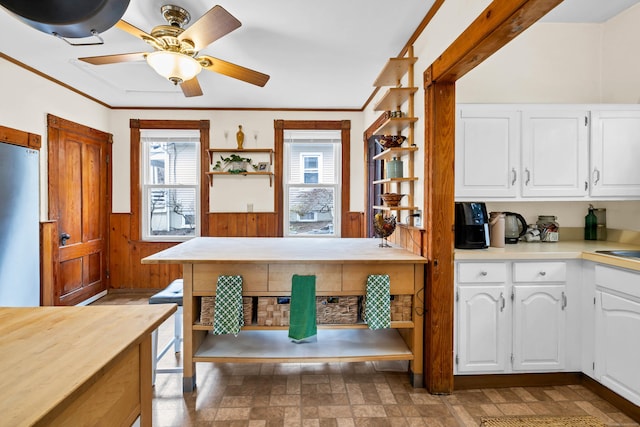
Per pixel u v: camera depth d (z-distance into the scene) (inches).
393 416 74.5
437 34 81.1
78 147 147.2
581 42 102.1
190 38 75.7
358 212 174.6
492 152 88.4
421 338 85.7
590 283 82.7
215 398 81.2
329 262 80.4
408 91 94.5
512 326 84.4
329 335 97.7
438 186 81.8
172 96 154.0
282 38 98.9
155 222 175.2
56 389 26.2
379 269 84.6
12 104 113.7
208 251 91.8
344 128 173.3
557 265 84.1
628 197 90.9
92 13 36.4
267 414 75.1
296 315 80.7
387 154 104.3
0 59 109.0
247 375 92.4
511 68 100.7
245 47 104.7
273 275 82.7
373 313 82.0
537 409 76.8
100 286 163.3
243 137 170.1
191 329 82.6
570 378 86.7
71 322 40.1
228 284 80.6
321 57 111.7
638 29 92.8
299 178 177.3
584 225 106.3
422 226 89.3
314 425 71.4
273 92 147.8
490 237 93.9
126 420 36.8
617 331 75.2
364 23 90.7
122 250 170.4
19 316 42.1
